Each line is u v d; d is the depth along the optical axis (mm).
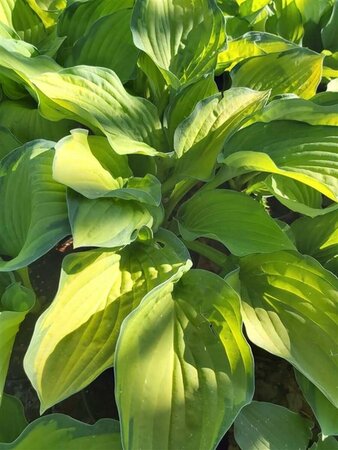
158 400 407
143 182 499
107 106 520
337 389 438
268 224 500
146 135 543
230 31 688
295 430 477
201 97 574
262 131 547
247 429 461
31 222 433
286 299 489
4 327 430
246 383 416
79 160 463
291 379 564
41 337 406
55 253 620
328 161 515
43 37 691
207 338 440
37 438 417
